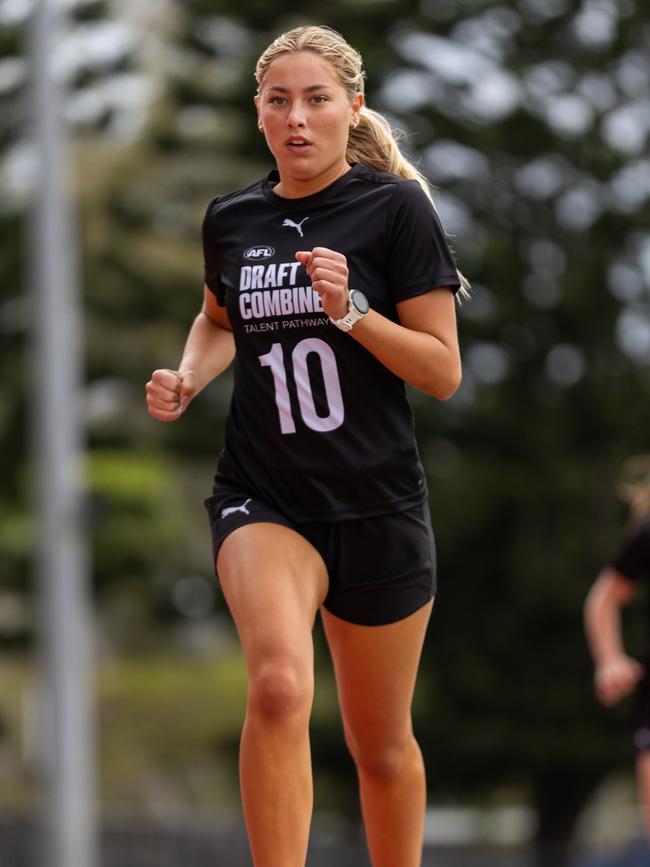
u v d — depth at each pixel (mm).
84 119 93562
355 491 15461
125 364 94750
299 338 15352
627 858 69938
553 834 92688
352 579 15641
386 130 16516
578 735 87688
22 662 101375
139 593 96688
